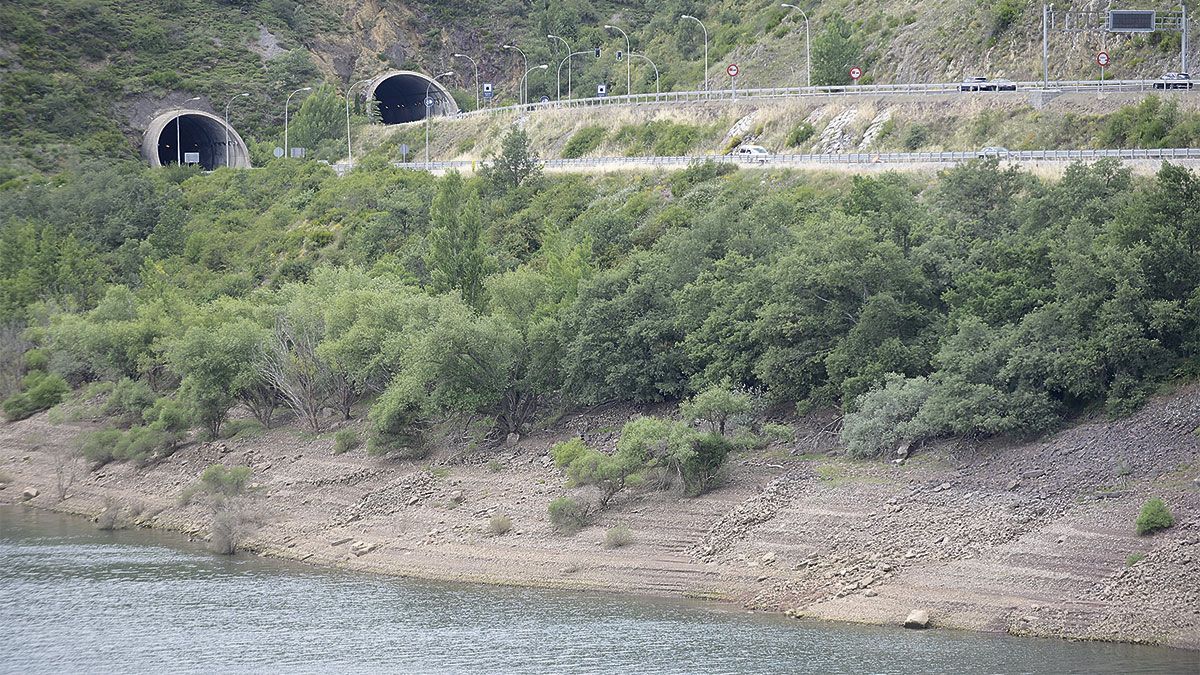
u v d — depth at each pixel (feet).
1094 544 179.52
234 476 275.80
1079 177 247.50
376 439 279.49
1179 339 207.62
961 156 312.29
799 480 220.43
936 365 226.38
